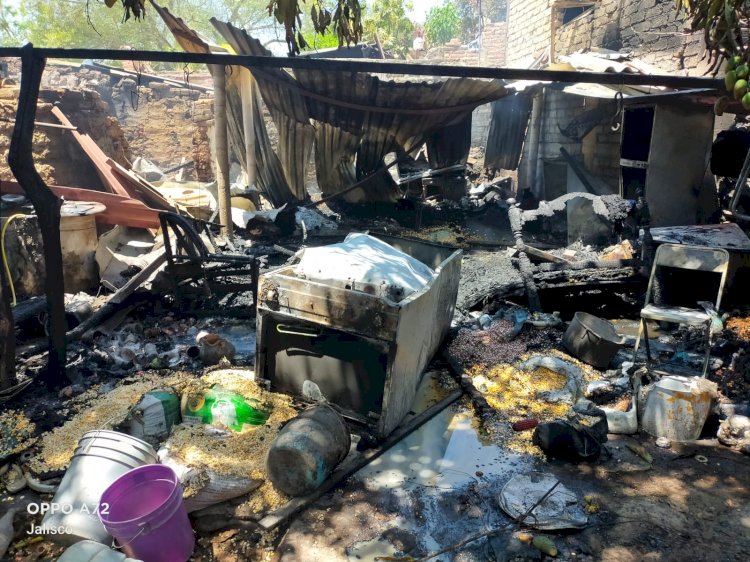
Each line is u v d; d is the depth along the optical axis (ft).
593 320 17.12
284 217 32.24
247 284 19.97
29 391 14.40
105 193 25.12
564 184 40.45
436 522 10.34
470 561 9.36
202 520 10.21
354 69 11.93
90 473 9.51
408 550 9.63
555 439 12.29
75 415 13.07
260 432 12.20
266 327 13.19
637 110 29.14
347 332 12.05
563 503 10.61
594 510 10.55
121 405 13.08
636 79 12.68
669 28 29.45
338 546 9.72
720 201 25.77
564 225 32.55
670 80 12.64
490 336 18.54
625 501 10.87
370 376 12.42
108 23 66.69
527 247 25.67
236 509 10.44
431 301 13.82
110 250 22.93
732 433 12.73
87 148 28.35
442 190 39.75
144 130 46.85
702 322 14.64
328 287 12.05
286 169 35.01
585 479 11.60
